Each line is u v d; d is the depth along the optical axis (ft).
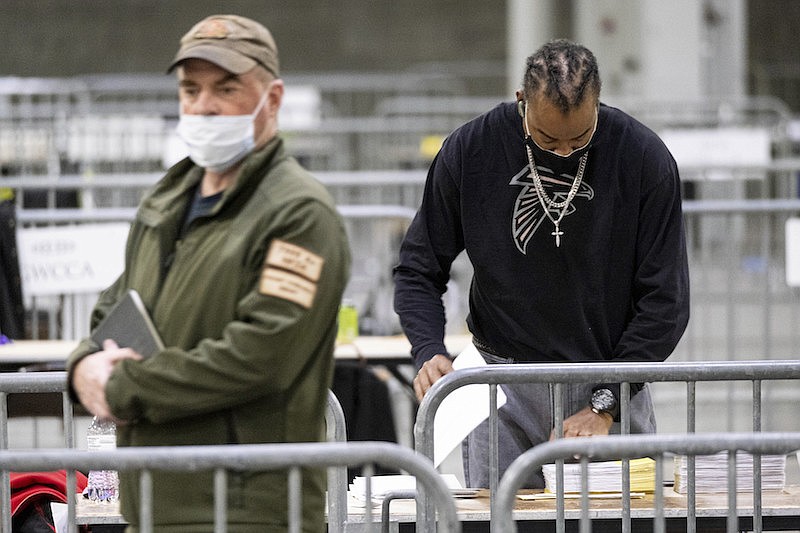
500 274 35.06
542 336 35.32
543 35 127.24
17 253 60.70
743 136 111.55
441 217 36.06
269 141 26.50
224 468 24.57
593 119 32.68
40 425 69.77
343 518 34.14
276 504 25.52
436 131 140.46
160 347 25.62
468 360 36.65
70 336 64.13
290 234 25.27
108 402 25.17
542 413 36.52
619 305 35.06
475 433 37.45
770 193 109.19
